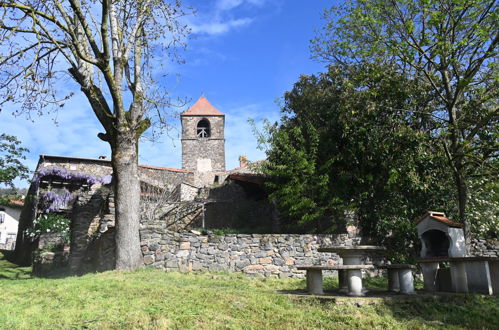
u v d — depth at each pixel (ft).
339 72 52.03
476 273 28.30
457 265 28.19
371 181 44.42
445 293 27.63
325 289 31.27
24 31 34.94
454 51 39.81
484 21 40.52
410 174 42.27
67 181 84.38
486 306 25.29
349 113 45.85
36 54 33.86
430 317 23.27
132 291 24.85
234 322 20.06
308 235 40.68
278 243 39.68
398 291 29.07
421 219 32.91
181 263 37.47
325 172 45.60
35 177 80.94
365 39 47.16
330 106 51.03
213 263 38.14
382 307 23.70
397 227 41.81
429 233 32.68
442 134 40.16
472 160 42.91
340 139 46.60
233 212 68.18
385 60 46.68
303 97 56.24
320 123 51.24
